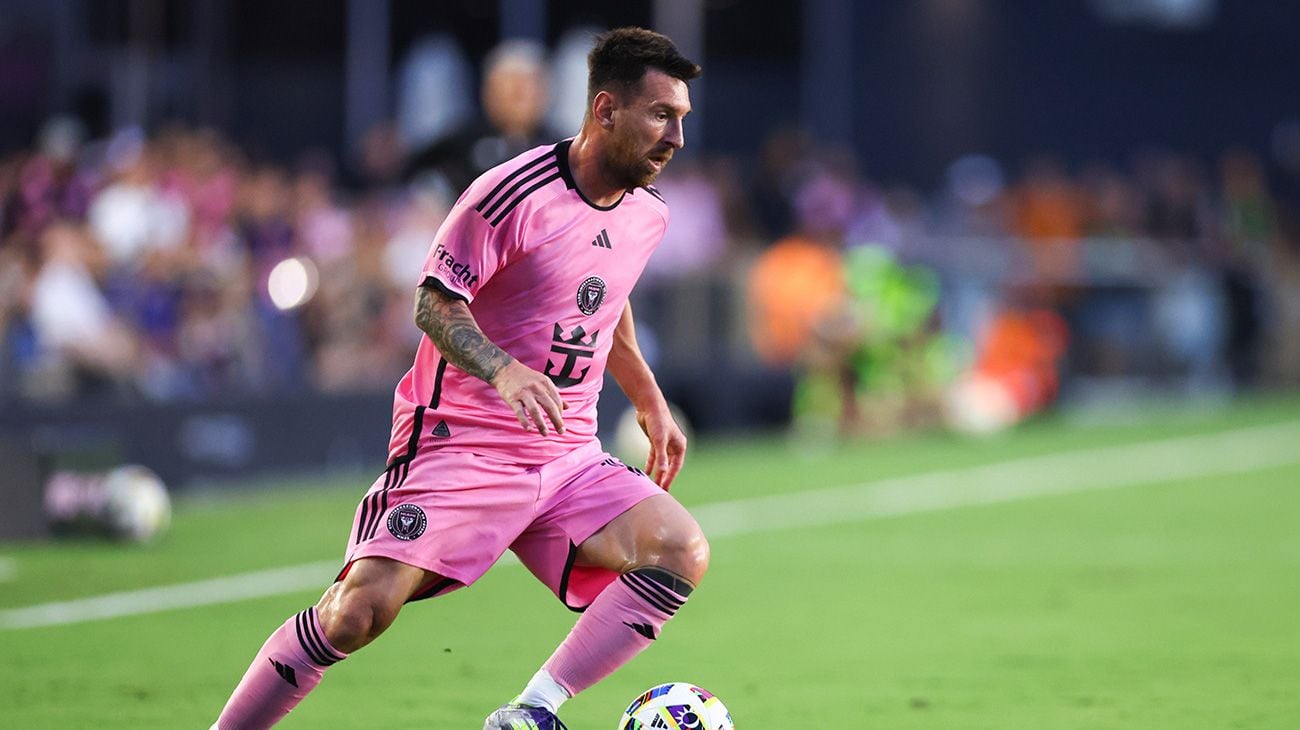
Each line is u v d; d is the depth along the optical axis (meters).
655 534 16.88
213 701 21.52
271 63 71.75
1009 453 53.06
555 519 17.08
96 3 63.44
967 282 62.97
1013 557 34.72
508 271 16.53
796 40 82.12
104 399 39.47
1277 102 94.25
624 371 18.59
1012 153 88.88
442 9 74.56
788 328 58.12
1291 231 82.62
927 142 86.06
